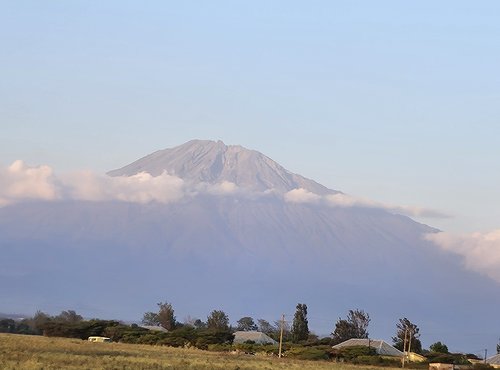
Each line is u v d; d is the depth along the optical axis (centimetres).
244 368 8744
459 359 16500
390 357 16112
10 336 14400
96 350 10319
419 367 14688
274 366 9850
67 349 10038
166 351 12369
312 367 10456
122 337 18112
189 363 8744
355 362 15138
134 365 7644
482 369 14538
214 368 8181
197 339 17425
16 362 7069
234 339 18612
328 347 16950
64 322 19875
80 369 6744
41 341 12306
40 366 6775
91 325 19012
